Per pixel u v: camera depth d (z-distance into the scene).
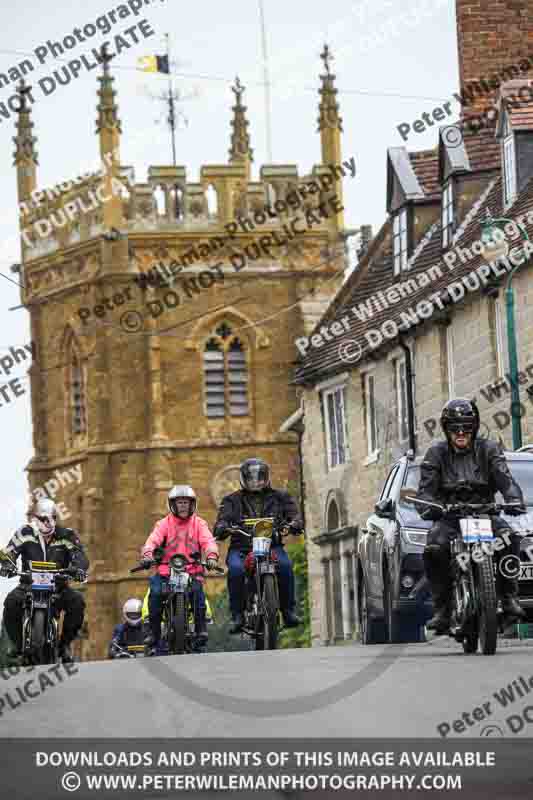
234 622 54.50
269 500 55.25
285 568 54.28
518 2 119.69
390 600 59.12
